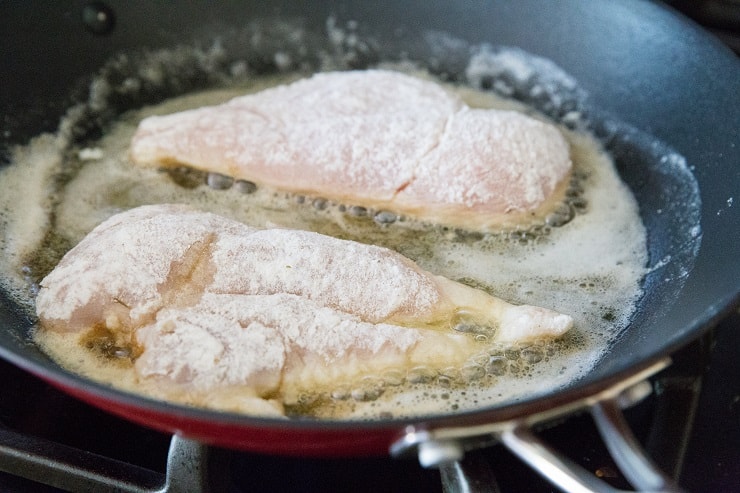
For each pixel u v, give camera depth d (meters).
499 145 0.43
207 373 0.36
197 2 0.49
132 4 0.48
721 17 0.49
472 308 0.40
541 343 0.40
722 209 0.42
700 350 0.40
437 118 0.44
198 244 0.39
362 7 0.51
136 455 0.39
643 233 0.44
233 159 0.45
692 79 0.46
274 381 0.37
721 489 0.37
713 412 0.40
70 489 0.38
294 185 0.45
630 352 0.39
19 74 0.46
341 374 0.38
